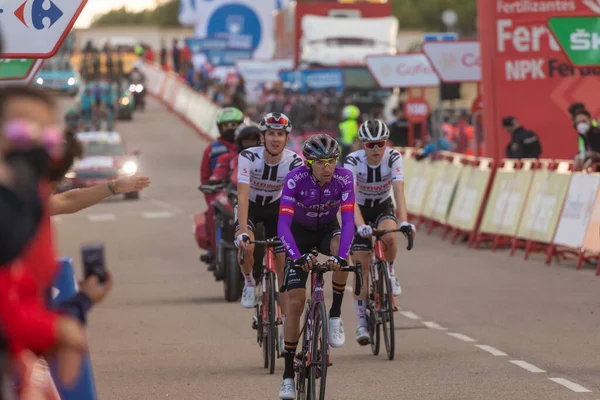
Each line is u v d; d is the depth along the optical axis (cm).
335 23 9925
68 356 823
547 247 3953
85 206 1276
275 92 9419
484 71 4953
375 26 10000
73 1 2272
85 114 11325
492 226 4303
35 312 814
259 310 2159
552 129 4931
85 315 890
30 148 814
